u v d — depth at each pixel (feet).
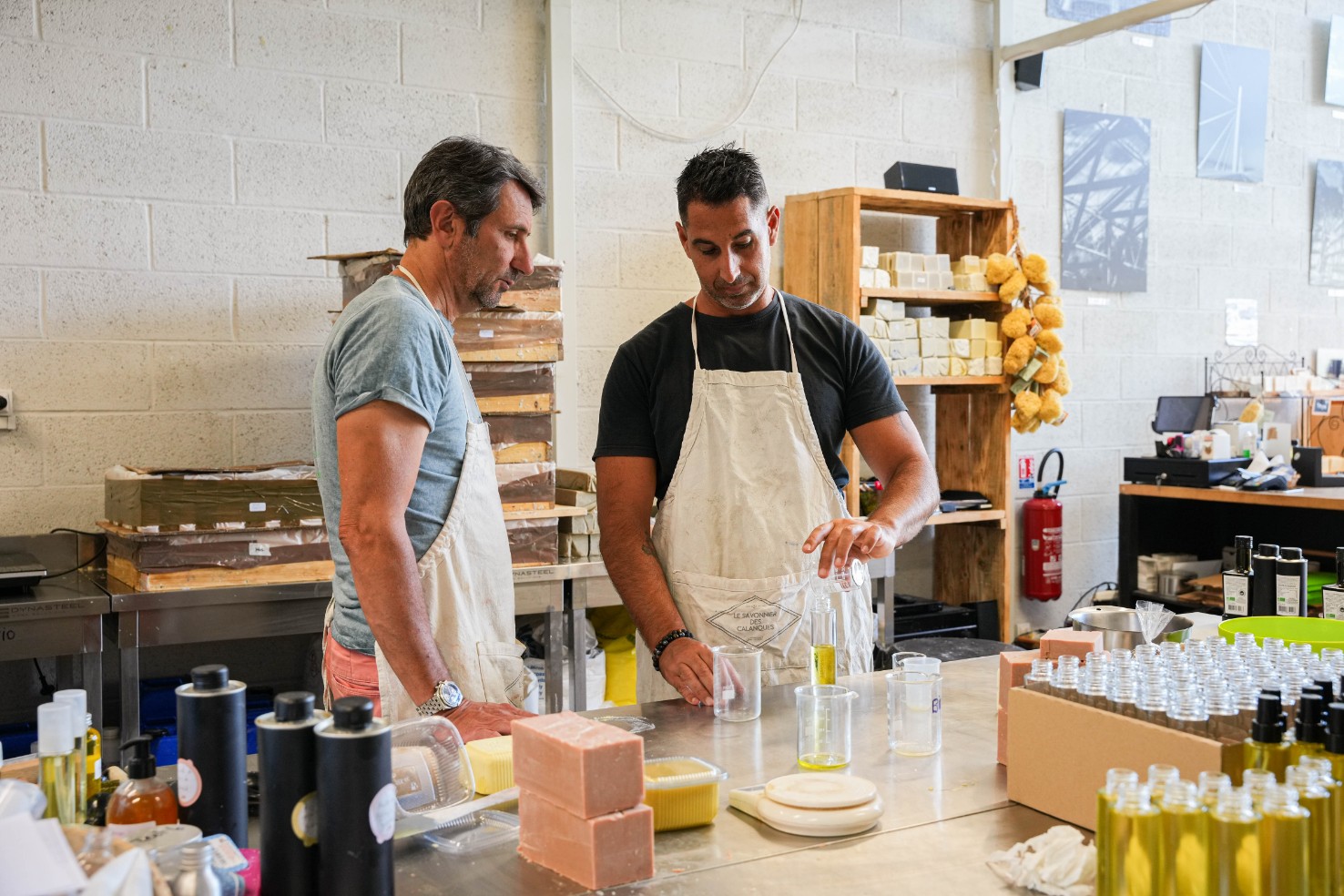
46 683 10.51
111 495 9.61
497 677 5.97
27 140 10.06
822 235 13.19
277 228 11.08
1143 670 4.42
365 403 5.55
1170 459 14.14
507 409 10.25
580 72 12.55
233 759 3.87
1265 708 3.79
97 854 3.19
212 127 10.77
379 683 5.92
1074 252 16.07
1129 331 16.76
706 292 7.54
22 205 10.07
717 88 13.37
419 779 4.33
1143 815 3.31
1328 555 13.75
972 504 14.01
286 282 11.14
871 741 5.39
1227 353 17.74
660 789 4.24
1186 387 17.37
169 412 10.69
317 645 10.71
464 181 6.04
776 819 4.28
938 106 14.92
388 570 5.49
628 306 12.94
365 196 11.46
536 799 4.03
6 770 3.98
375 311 5.72
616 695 11.48
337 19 11.26
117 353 10.46
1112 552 16.70
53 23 10.10
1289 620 5.82
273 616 9.34
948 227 14.64
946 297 13.47
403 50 11.60
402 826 4.18
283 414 11.16
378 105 11.49
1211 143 17.33
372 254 9.64
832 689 5.04
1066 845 3.87
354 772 3.45
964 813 4.46
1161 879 3.31
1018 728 4.55
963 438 14.60
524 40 12.22
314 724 3.54
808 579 7.17
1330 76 18.56
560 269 10.39
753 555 7.18
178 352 10.70
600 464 7.51
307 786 3.50
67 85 10.18
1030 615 15.88
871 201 13.35
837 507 7.41
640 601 6.97
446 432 6.08
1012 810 4.49
